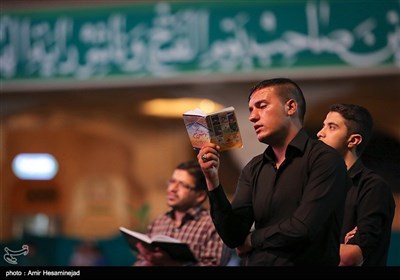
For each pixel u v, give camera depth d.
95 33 22.78
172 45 22.05
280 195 5.84
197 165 9.59
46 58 23.12
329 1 20.80
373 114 20.67
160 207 22.62
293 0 21.08
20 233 22.53
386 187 6.95
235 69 21.44
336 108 7.22
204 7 21.73
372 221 6.78
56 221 22.80
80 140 23.73
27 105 23.45
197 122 5.95
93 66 22.75
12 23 23.38
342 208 5.84
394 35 20.34
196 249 9.18
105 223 22.58
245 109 21.39
